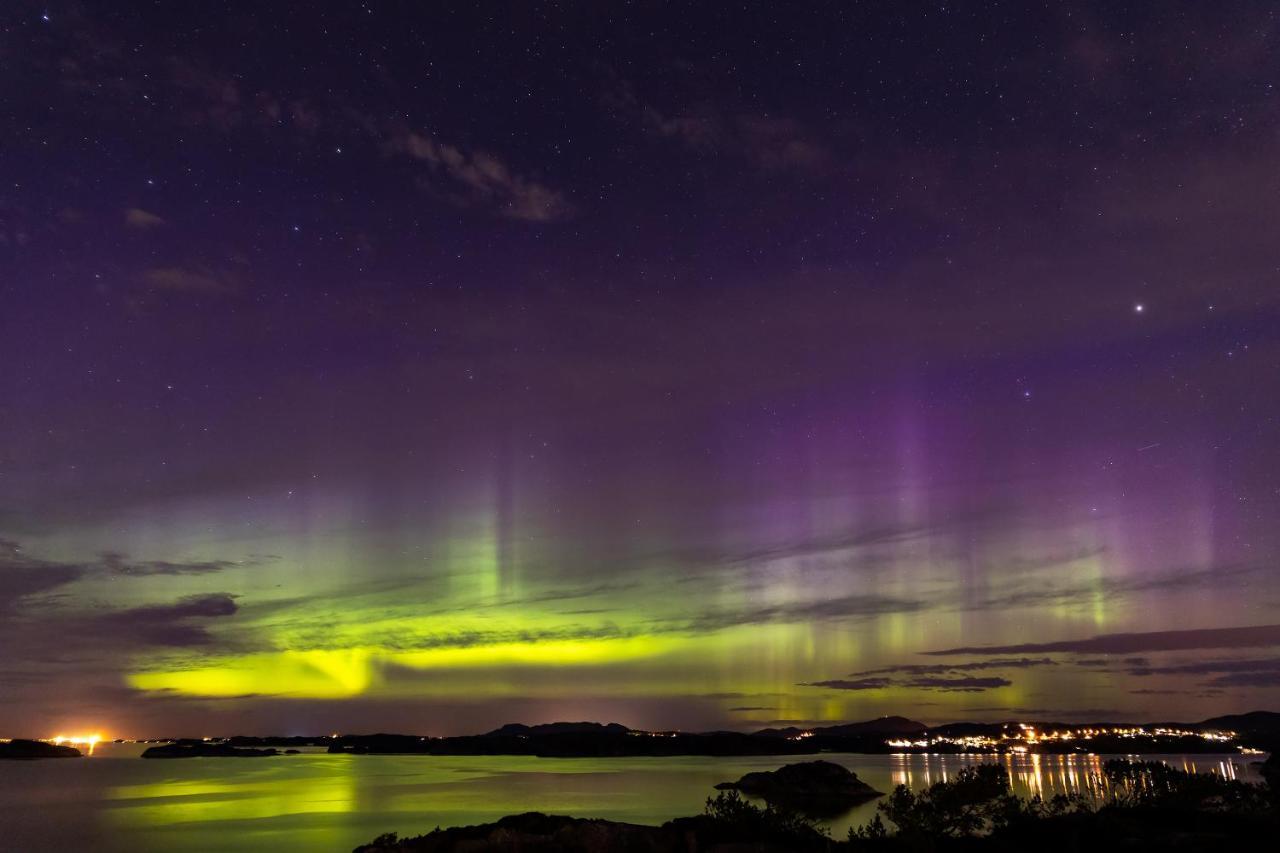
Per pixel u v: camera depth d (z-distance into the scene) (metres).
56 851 47.72
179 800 82.75
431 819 60.81
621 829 28.81
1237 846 22.81
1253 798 30.44
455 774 130.25
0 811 73.19
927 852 25.86
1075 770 109.44
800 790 78.81
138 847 48.50
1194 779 32.59
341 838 51.62
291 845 48.38
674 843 27.47
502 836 27.70
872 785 90.62
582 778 114.25
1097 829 25.61
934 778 105.81
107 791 98.69
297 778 121.31
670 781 105.12
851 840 28.17
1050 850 24.52
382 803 74.00
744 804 31.98
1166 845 23.28
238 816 65.69
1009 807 29.22
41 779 125.75
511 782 104.94
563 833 28.30
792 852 26.50
